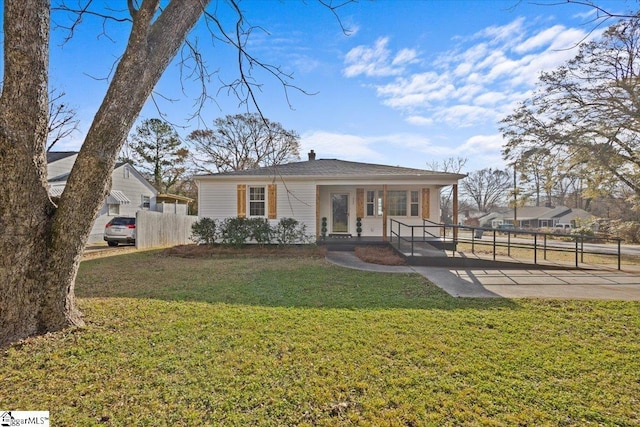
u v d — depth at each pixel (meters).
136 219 13.68
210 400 2.35
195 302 4.87
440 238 12.38
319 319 4.11
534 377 2.72
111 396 2.38
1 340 3.14
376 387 2.54
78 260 3.67
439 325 3.92
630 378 2.71
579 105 14.80
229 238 11.71
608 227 21.30
